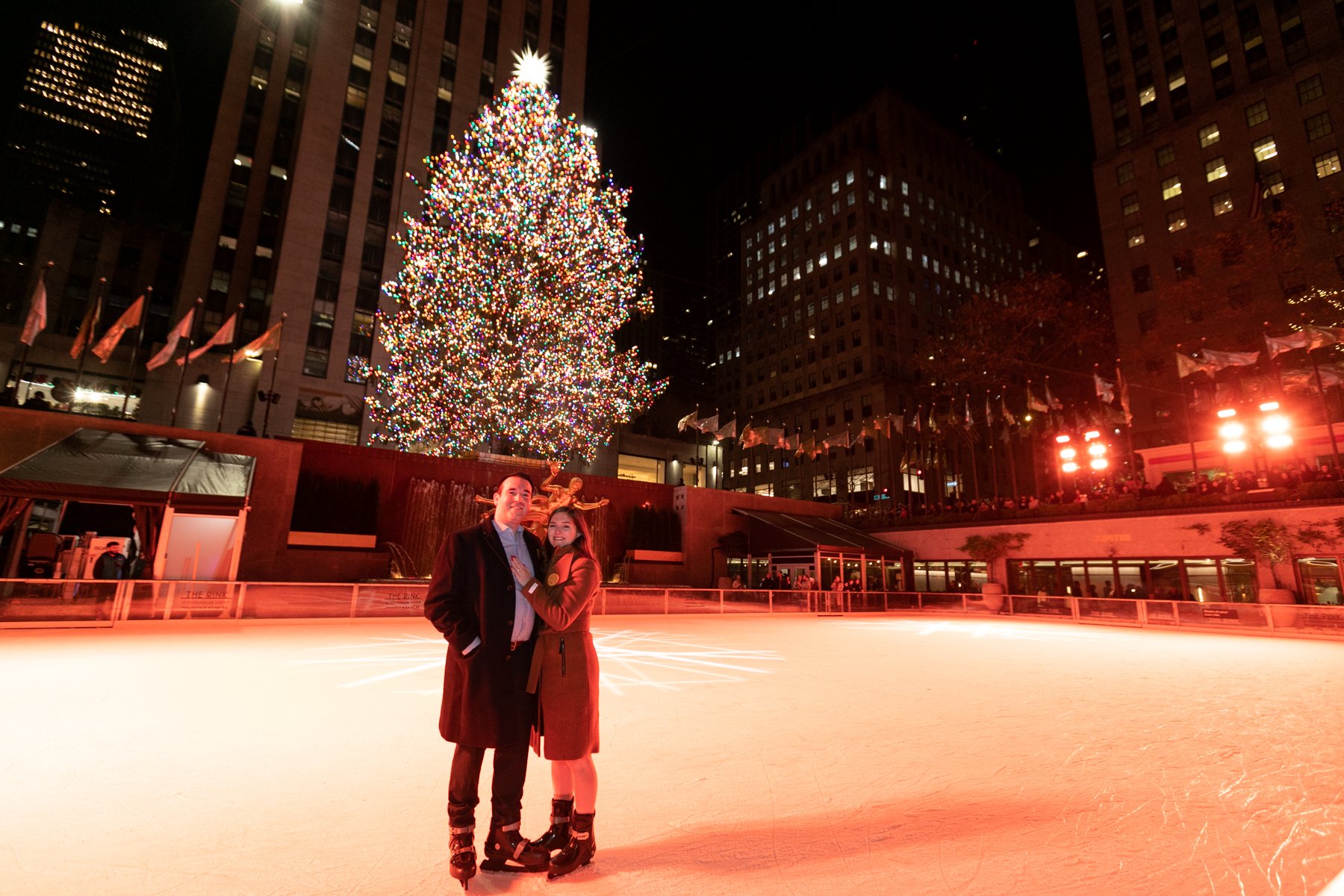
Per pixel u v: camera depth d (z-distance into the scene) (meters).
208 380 45.41
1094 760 4.97
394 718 6.05
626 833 3.41
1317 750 5.31
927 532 34.34
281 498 22.70
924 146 85.69
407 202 52.78
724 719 6.38
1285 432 26.34
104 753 4.66
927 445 53.75
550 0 64.06
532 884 2.80
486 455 30.22
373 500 25.58
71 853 3.02
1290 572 22.88
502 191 43.84
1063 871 2.98
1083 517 28.62
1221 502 24.78
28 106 135.38
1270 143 49.31
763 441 36.19
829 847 3.24
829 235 80.44
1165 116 55.97
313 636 12.93
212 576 18.50
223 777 4.23
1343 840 3.39
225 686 7.39
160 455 18.66
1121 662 11.76
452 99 56.59
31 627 12.42
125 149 142.75
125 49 148.00
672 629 17.17
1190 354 48.53
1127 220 56.25
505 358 42.53
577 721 2.96
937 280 81.75
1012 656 12.49
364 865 2.96
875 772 4.59
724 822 3.58
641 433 73.81
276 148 58.50
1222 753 5.20
